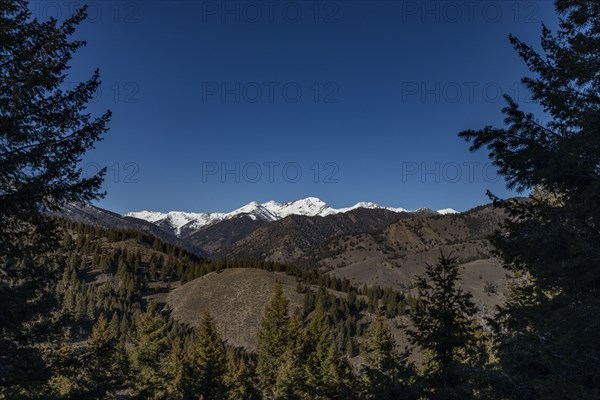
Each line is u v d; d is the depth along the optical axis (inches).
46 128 386.3
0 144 360.5
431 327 570.9
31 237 375.9
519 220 374.3
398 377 558.3
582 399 234.8
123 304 5551.2
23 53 368.5
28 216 359.6
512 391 305.0
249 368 2033.7
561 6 324.5
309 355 1765.5
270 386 2004.2
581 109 316.8
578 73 301.4
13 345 370.6
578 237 271.9
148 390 1322.6
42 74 375.6
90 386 440.8
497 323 386.6
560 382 250.4
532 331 318.0
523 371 308.0
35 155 355.3
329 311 5856.3
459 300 572.7
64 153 378.9
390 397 541.3
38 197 359.9
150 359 1473.9
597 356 246.4
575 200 312.7
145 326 1518.2
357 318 6190.9
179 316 6181.1
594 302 255.6
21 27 377.7
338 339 4498.0
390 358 576.4
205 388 1512.1
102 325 1555.1
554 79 350.3
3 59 374.0
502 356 327.9
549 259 315.3
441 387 500.1
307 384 1455.5
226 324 5787.4
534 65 366.3
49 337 384.8
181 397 1446.9
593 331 238.5
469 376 335.9
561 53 337.7
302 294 6574.8
